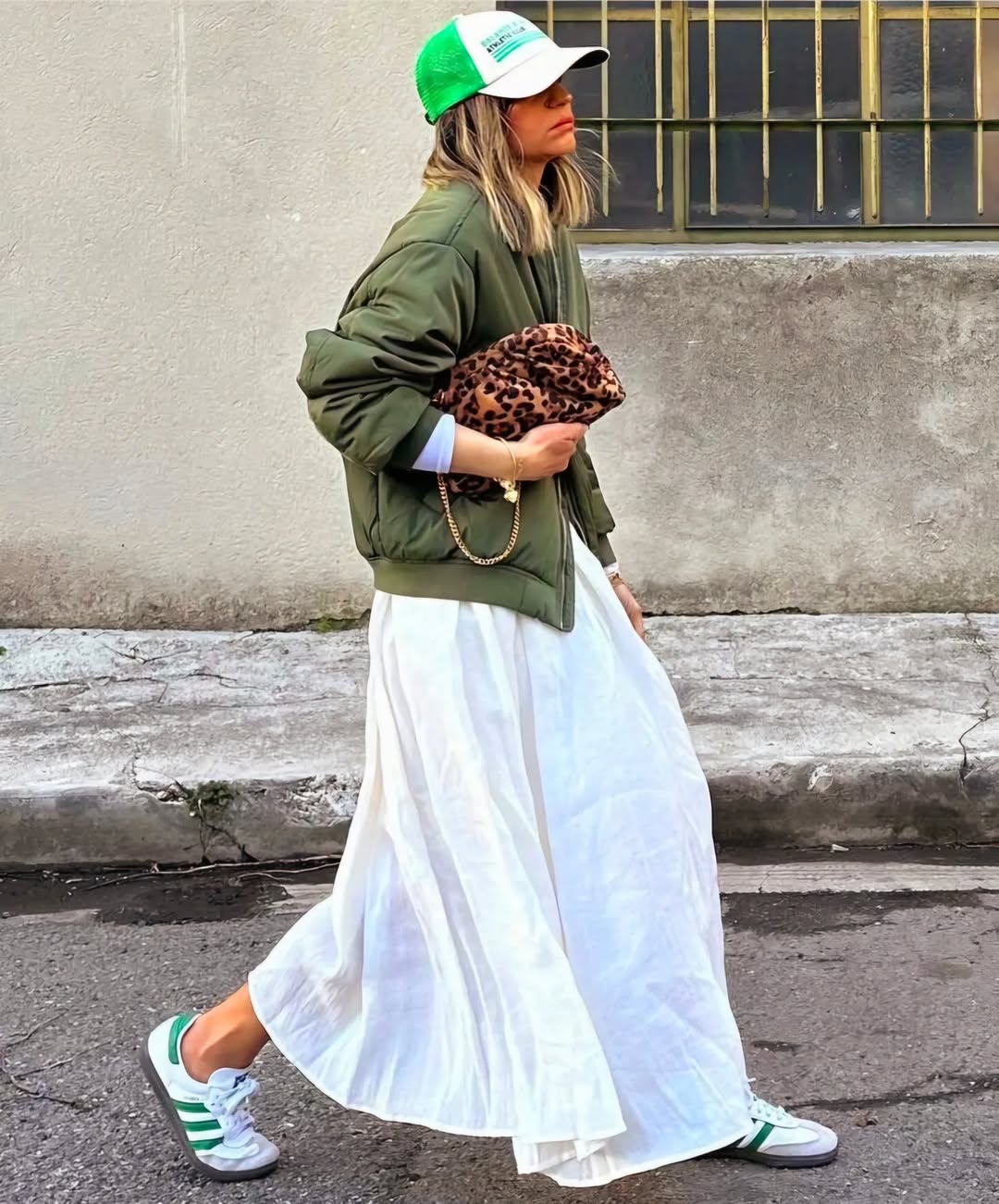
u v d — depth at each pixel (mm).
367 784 2189
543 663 2096
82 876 3938
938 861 3969
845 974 3215
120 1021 3033
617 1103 1960
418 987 2145
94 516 5285
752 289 5281
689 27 5477
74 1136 2539
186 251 5188
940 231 5586
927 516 5391
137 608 5328
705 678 4875
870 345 5309
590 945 2053
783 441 5348
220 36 5113
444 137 2115
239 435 5273
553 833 2064
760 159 5547
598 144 5516
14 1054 2883
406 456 2035
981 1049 2826
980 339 5309
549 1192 2297
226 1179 2352
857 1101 2623
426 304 1987
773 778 4039
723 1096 2066
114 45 5102
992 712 4465
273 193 5180
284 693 4785
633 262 5254
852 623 5328
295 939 2219
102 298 5191
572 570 2152
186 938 3488
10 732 4430
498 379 2035
